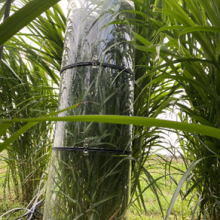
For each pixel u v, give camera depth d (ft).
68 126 2.23
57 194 2.10
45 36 4.05
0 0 0.79
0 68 4.40
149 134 2.87
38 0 0.52
